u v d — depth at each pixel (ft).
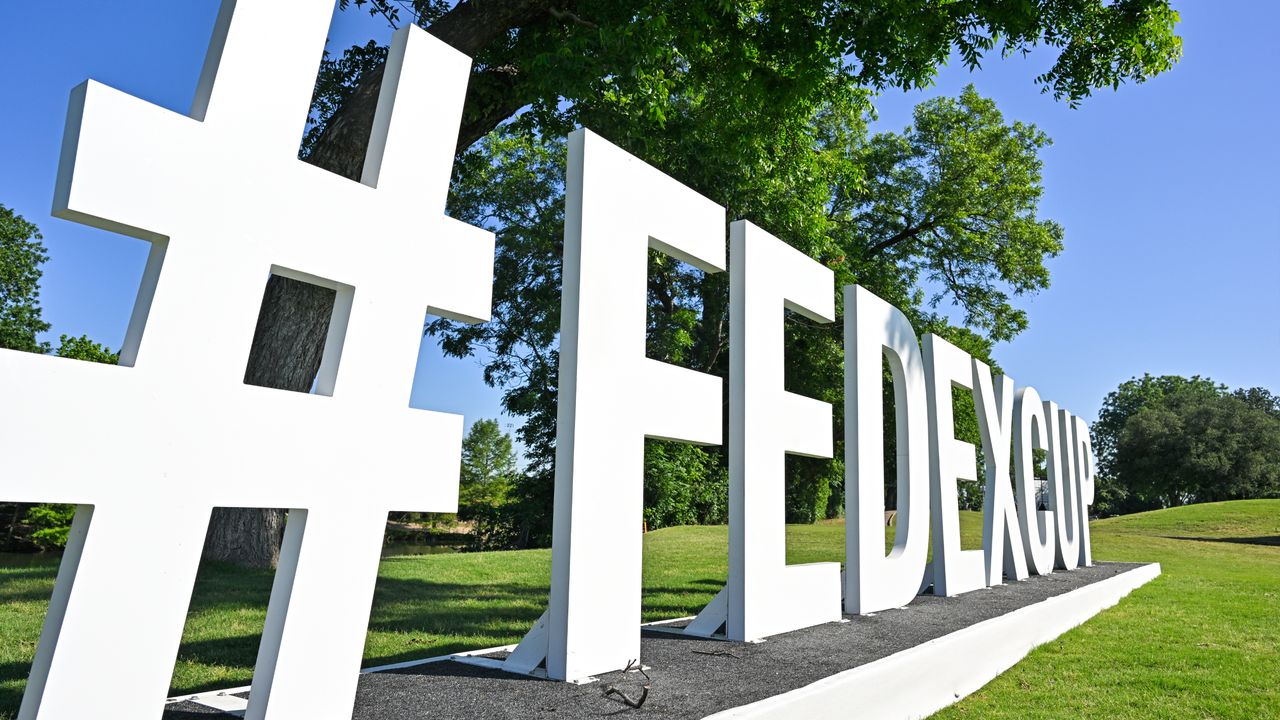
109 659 8.18
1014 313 81.61
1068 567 39.27
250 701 9.85
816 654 15.69
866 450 22.72
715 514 85.20
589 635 13.74
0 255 102.78
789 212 53.11
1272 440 164.45
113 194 8.30
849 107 43.65
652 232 16.37
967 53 35.86
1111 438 270.05
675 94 40.14
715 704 11.54
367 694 12.15
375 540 10.80
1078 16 37.55
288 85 10.06
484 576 34.53
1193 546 65.57
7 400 7.61
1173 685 17.48
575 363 14.12
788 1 34.01
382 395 10.95
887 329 24.62
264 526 32.27
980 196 78.43
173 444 8.74
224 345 9.25
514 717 10.87
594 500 14.17
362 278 10.74
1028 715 15.19
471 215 80.18
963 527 73.56
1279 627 26.17
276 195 9.82
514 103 35.40
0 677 14.32
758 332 18.90
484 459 129.39
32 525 70.69
